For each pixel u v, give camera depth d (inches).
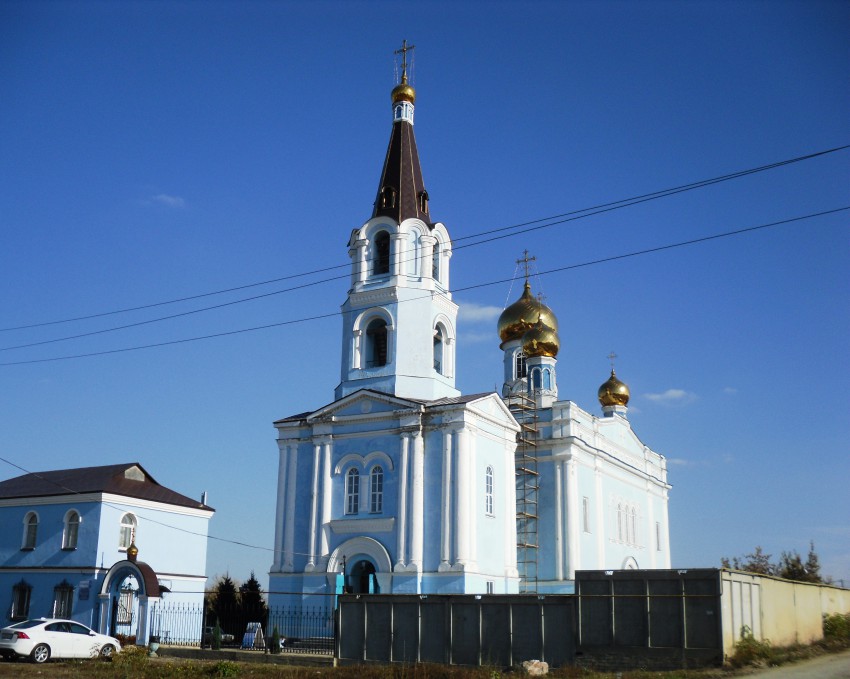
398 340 1828.2
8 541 1923.0
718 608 1117.7
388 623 1327.5
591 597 1193.4
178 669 1192.2
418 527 1663.4
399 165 1968.5
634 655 1149.1
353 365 1860.2
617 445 2527.1
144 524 1900.8
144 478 2010.3
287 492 1829.5
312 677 1120.2
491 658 1242.0
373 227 1919.3
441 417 1712.6
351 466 1771.7
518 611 1240.8
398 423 1736.0
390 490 1717.5
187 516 2000.5
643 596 1161.4
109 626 1674.5
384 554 1670.8
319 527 1756.9
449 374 1897.1
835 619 1542.8
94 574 1779.0
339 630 1362.0
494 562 1736.0
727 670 1082.7
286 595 1748.3
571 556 2066.9
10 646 1306.6
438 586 1624.0
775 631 1272.1
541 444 2164.1
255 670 1216.8
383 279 1884.8
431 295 1867.6
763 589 1257.4
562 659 1196.5
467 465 1678.2
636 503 2637.8
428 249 1899.6
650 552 2687.0
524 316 2506.2
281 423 1872.5
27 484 1980.8
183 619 1771.7
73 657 1357.0
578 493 2161.7
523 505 2139.5
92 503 1833.2
